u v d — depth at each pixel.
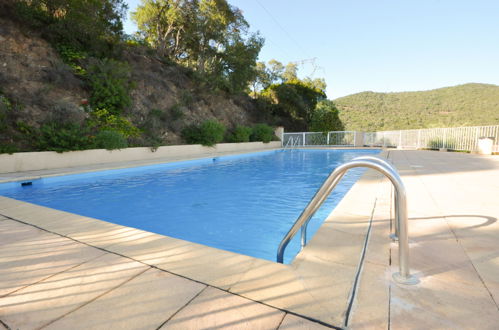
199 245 2.35
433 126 18.88
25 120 8.68
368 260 1.96
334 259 1.99
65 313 1.43
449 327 1.25
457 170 6.84
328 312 1.38
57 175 6.94
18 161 7.23
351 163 1.65
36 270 1.93
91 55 12.55
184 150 13.11
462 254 2.05
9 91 8.95
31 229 2.83
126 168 8.63
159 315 1.40
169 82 17.45
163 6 19.09
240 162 12.18
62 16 11.59
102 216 4.52
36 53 10.57
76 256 2.16
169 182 7.39
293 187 6.83
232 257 2.09
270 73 28.12
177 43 20.67
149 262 2.04
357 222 2.82
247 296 1.56
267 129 20.44
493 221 2.85
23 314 1.43
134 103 13.63
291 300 1.50
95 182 7.18
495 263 1.90
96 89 11.20
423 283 1.64
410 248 2.17
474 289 1.56
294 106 28.39
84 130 8.94
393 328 1.25
